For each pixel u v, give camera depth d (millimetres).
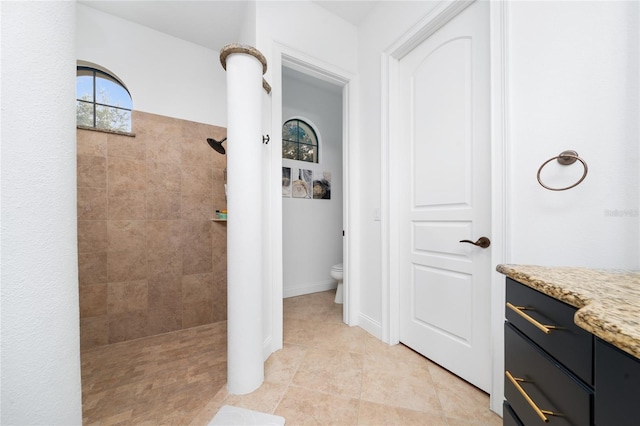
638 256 764
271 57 1645
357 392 1253
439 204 1498
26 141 438
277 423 1054
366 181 1980
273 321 1650
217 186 2281
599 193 837
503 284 1092
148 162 1997
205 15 1917
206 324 2205
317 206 3104
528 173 1019
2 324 411
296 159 3000
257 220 1294
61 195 500
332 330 1965
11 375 425
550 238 955
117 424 1090
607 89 821
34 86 451
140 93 1984
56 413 486
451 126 1426
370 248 1938
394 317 1754
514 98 1060
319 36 1869
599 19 835
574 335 488
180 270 2105
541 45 977
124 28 1939
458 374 1373
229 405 1165
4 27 412
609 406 398
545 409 563
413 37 1566
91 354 1695
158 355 1682
